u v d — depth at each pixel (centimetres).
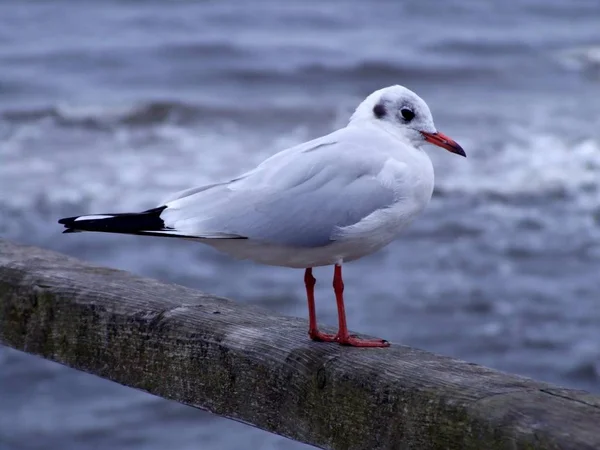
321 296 1389
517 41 3784
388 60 3366
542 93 3014
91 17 3912
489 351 1232
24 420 1068
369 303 1365
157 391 473
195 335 457
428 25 4044
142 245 1608
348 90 3062
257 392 437
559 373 1177
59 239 1645
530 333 1280
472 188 1938
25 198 1855
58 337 509
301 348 432
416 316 1327
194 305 483
